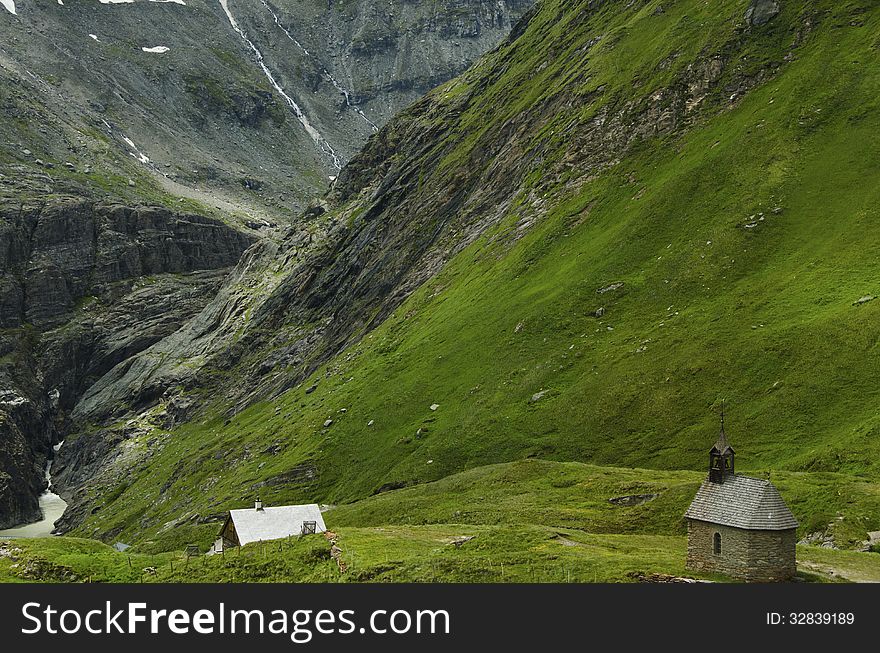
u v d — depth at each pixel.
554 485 115.25
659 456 121.88
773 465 108.19
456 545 80.00
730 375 129.38
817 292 137.75
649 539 84.94
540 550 75.12
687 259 157.25
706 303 147.38
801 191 158.88
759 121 175.38
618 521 96.38
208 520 171.38
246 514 89.31
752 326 136.50
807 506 88.00
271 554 79.88
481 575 69.12
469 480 126.12
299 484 167.75
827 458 101.75
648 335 146.88
